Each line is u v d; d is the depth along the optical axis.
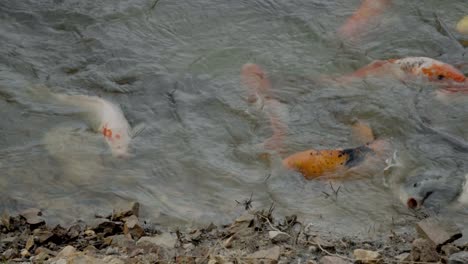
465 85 7.70
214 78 8.09
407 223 6.04
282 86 7.95
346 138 7.17
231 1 9.33
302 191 6.48
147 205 6.38
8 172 6.82
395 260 5.33
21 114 7.60
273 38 8.74
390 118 7.36
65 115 7.59
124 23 8.98
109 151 7.09
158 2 9.28
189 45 8.66
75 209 6.35
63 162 6.95
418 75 7.87
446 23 8.86
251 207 6.31
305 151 6.78
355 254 5.36
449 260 5.29
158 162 6.92
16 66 8.30
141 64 8.32
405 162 6.75
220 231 5.94
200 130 7.33
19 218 6.09
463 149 6.94
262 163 6.87
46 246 5.71
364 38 8.67
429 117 7.38
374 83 7.88
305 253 5.50
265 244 5.65
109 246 5.71
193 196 6.50
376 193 6.41
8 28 8.93
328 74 8.12
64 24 8.98
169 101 7.75
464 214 6.14
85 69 8.30
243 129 7.34
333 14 9.07
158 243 5.70
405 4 9.18
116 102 7.79
